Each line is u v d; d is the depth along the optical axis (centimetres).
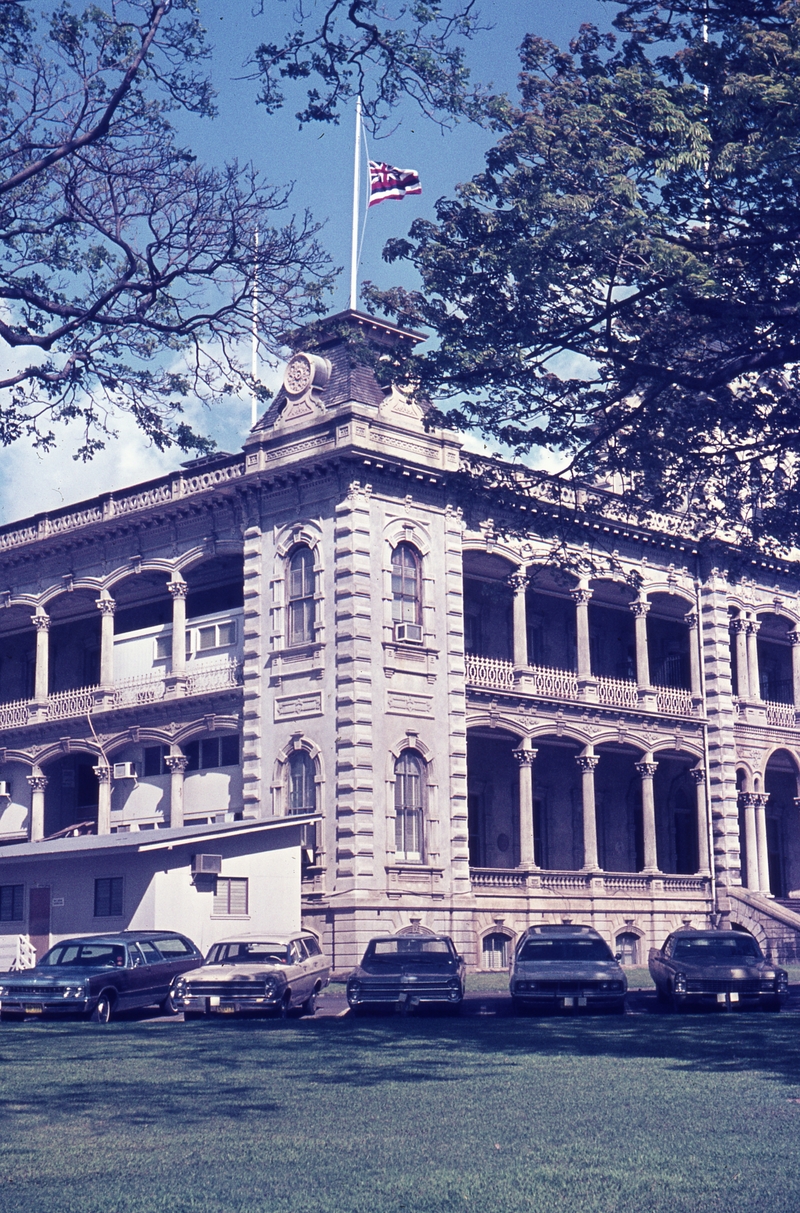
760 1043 1939
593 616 5191
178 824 4484
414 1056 1833
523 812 4434
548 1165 1052
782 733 5406
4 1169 1062
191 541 4581
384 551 4078
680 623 5447
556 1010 2683
